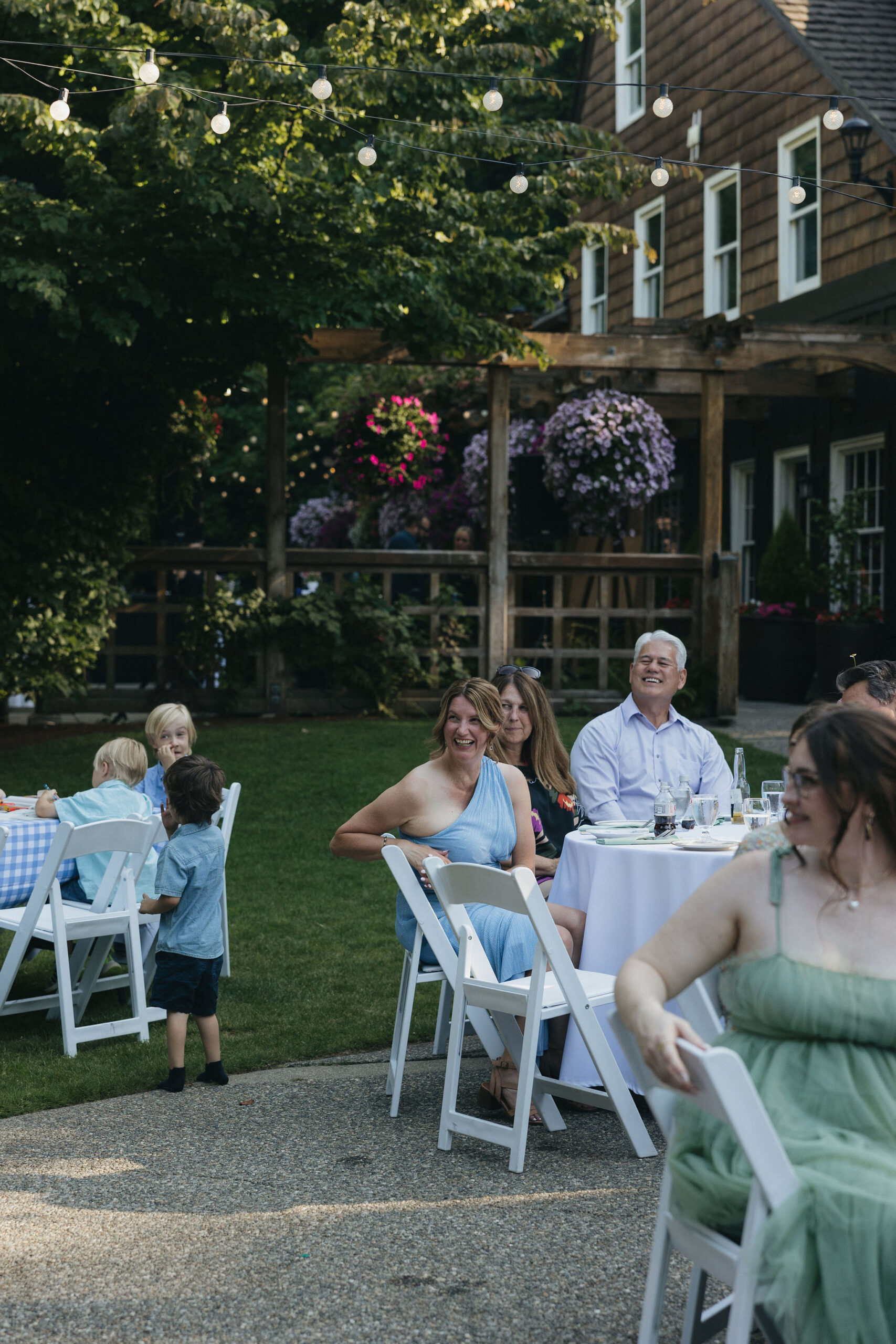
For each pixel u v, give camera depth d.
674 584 16.92
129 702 12.91
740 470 16.86
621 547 17.75
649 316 18.44
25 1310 2.86
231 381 12.03
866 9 15.02
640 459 14.12
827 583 13.95
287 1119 4.15
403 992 4.37
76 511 11.62
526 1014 3.77
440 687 13.19
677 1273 3.05
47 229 8.92
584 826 5.11
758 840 3.09
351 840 4.53
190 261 9.78
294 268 10.01
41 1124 4.10
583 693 13.23
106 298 9.62
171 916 4.48
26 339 10.22
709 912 2.50
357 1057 4.84
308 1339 2.73
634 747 5.36
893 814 2.40
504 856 4.57
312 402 24.06
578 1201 3.47
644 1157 3.82
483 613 13.17
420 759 10.53
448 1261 3.10
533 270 10.92
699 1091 2.21
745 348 12.64
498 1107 4.28
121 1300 2.90
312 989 5.62
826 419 14.63
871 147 13.18
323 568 13.05
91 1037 4.86
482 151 9.70
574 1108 4.32
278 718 12.82
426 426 16.64
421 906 4.08
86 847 4.88
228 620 12.70
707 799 4.66
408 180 10.07
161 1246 3.18
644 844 4.30
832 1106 2.37
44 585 11.52
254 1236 3.24
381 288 10.00
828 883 2.47
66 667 12.27
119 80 9.29
